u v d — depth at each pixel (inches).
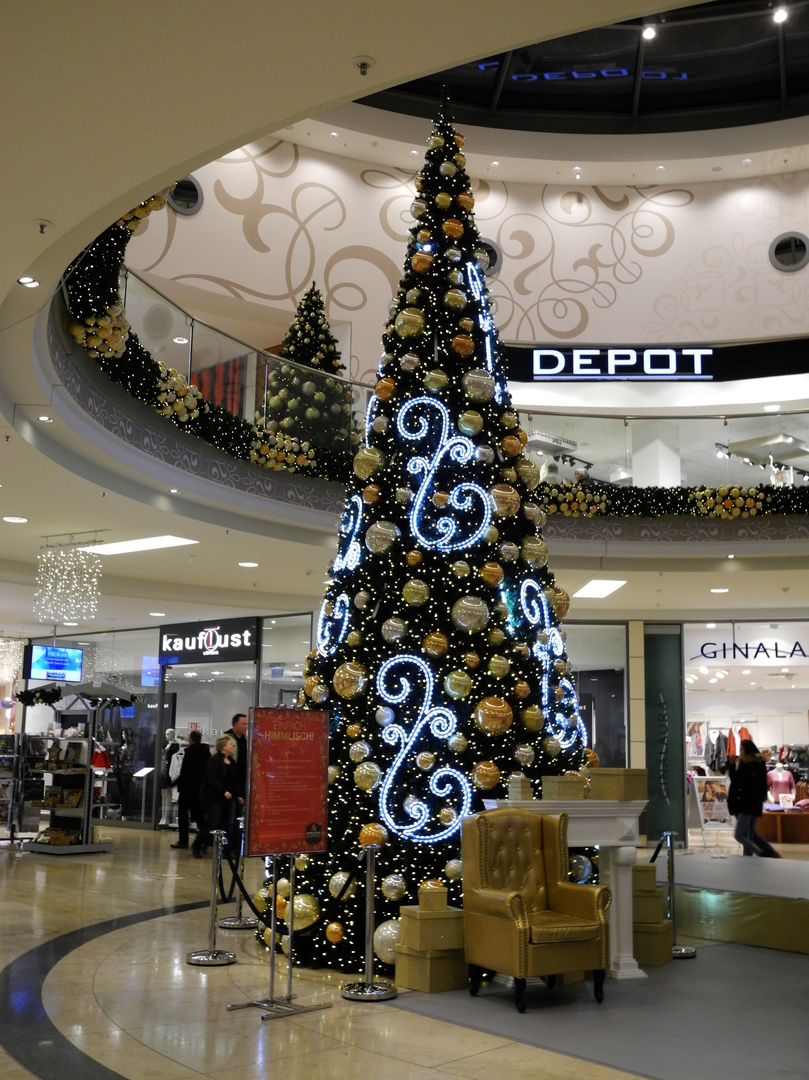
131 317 323.3
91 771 490.0
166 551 444.1
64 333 268.7
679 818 599.8
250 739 201.8
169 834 602.2
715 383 617.0
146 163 152.3
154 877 392.5
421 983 215.8
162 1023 186.9
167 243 554.9
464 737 239.1
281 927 243.9
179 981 220.5
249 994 209.8
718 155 616.4
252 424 393.4
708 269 627.2
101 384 309.4
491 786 235.1
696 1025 193.3
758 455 471.5
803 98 611.5
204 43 126.0
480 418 260.5
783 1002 214.2
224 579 519.5
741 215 629.9
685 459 476.4
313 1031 183.3
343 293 605.3
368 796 240.2
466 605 239.9
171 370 341.4
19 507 364.5
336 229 610.5
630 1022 194.4
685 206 637.3
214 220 572.4
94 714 506.3
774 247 620.4
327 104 141.1
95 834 501.7
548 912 217.5
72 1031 180.1
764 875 331.9
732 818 638.5
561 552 467.5
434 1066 163.8
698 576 491.8
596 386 624.4
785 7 540.7
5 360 239.6
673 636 620.7
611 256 634.2
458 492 255.1
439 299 272.4
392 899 228.2
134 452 334.3
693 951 267.3
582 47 584.7
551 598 269.4
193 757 507.8
